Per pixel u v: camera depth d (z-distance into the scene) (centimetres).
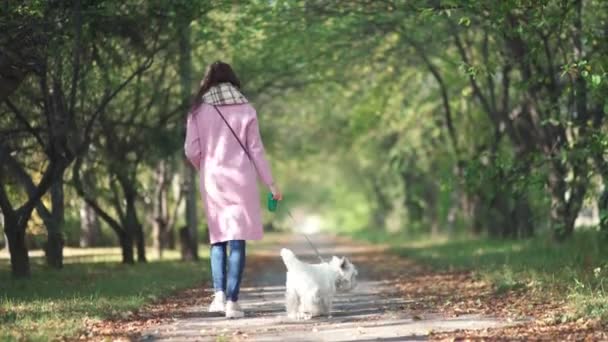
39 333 877
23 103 1766
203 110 1031
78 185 2173
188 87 2248
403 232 5212
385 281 1808
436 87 3347
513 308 1109
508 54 2077
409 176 5003
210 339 874
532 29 1598
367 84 3288
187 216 2714
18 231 1698
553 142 2198
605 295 1120
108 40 1764
